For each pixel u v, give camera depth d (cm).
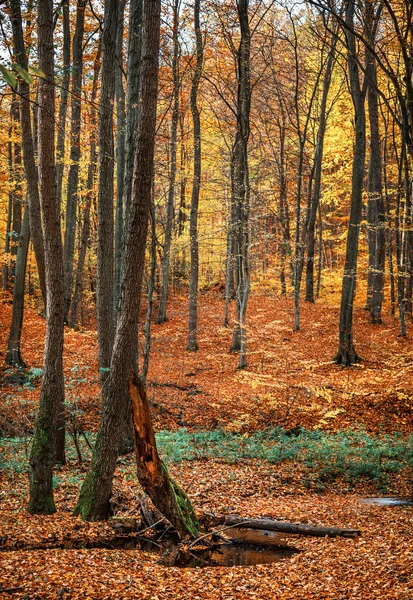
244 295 2191
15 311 1966
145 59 788
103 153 1159
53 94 858
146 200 816
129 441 1318
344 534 841
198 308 3306
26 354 2148
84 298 3388
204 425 1605
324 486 1167
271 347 2395
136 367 1240
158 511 885
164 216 2972
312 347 2397
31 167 1384
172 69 2095
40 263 1480
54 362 862
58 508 892
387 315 2945
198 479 1134
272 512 959
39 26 845
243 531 887
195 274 2602
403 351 2162
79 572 660
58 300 855
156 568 712
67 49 2147
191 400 1805
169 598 610
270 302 3228
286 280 3731
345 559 723
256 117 3212
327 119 3238
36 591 593
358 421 1628
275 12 2570
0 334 2369
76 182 2511
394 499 1062
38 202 1454
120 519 855
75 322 2703
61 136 2097
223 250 3806
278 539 852
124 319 834
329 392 1773
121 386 850
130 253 822
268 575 694
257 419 1647
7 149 2592
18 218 2769
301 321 2777
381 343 2411
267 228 3759
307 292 3181
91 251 3297
